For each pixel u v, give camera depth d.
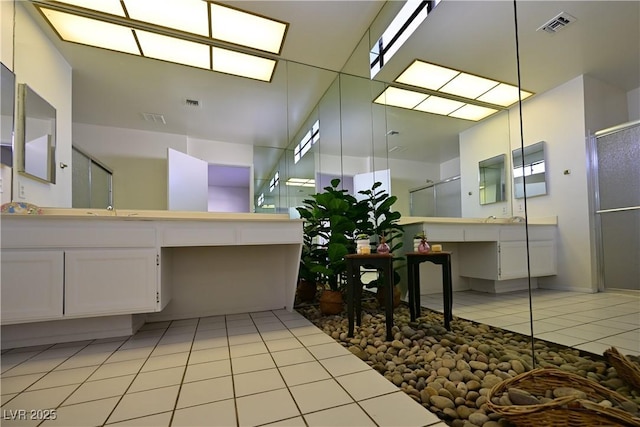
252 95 2.82
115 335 1.84
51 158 2.08
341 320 2.20
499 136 2.32
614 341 1.35
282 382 1.19
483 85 2.36
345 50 2.81
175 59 2.53
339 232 2.46
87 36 2.26
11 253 1.55
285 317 2.31
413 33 2.54
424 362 1.41
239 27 2.49
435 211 2.86
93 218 1.69
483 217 2.43
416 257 2.09
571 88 1.79
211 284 2.42
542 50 1.89
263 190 2.81
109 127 2.29
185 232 1.89
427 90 2.91
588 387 1.04
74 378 1.25
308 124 3.12
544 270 1.85
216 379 1.22
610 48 1.61
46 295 1.59
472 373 1.27
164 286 1.94
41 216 1.60
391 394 1.08
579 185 1.75
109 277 1.70
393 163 3.22
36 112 2.04
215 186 2.61
